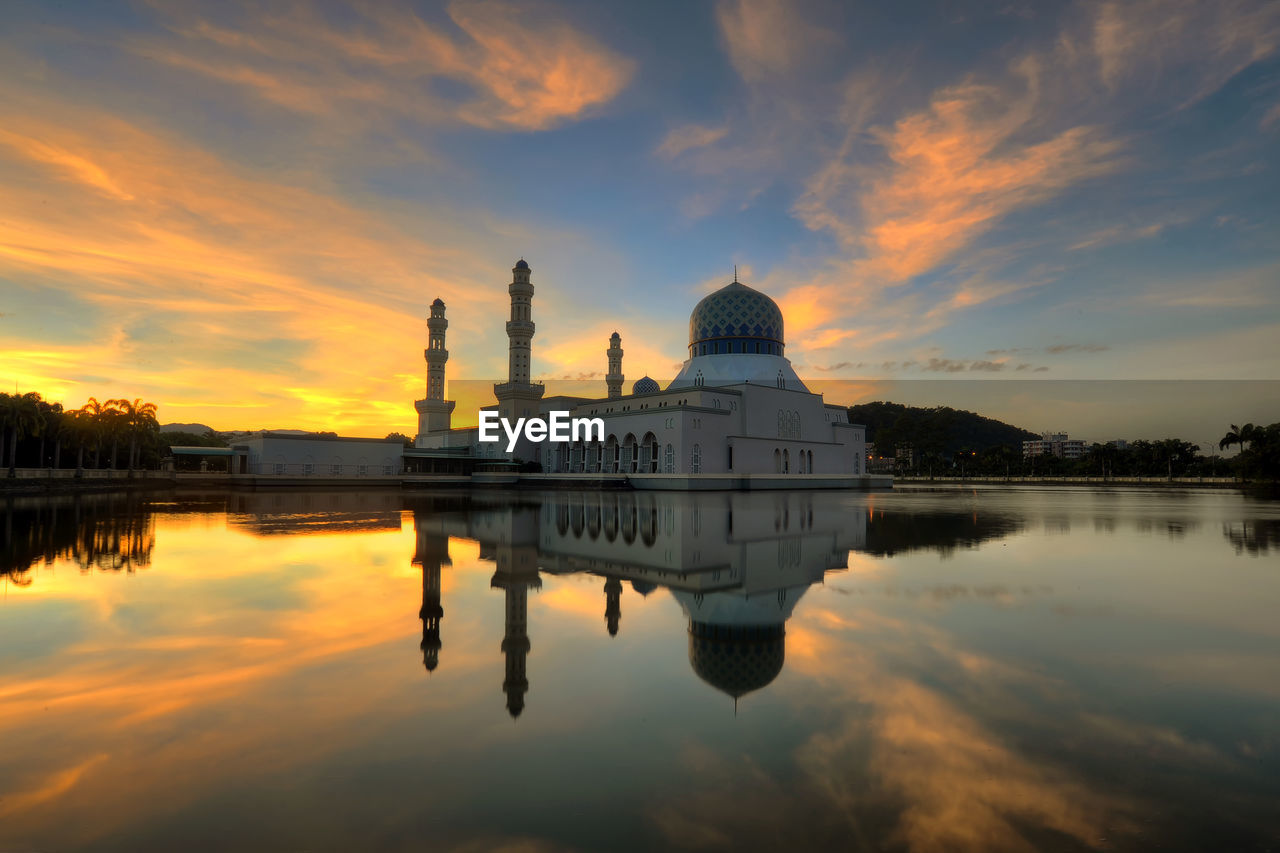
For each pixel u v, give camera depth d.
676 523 32.34
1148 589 14.78
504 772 6.10
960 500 56.00
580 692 8.23
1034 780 5.89
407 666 9.30
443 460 114.38
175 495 61.38
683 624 11.67
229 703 7.88
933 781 5.87
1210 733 6.92
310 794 5.74
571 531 28.36
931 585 15.40
